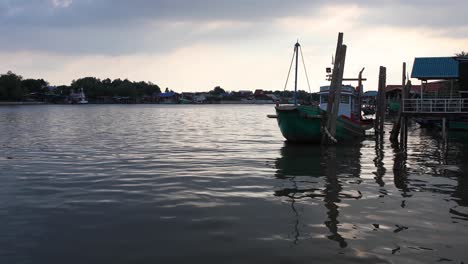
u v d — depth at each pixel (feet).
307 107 84.79
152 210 36.29
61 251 27.30
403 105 90.48
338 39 80.33
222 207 37.32
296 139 88.22
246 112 346.33
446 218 34.04
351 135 98.78
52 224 32.58
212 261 25.67
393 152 76.69
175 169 57.11
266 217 34.32
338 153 74.54
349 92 98.48
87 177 50.98
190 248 27.68
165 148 82.17
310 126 85.20
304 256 26.30
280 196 41.42
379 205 37.88
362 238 29.37
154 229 31.37
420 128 145.18
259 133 122.01
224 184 47.09
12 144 88.53
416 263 25.23
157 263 25.44
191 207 37.27
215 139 102.06
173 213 35.42
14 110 351.67
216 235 30.07
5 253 26.96
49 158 67.41
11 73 577.84
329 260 25.70
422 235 29.96
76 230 31.19
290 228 31.55
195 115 271.49
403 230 31.01
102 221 33.30
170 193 42.50
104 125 157.69
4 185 46.39
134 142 93.86
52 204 38.32
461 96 102.94
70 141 95.45
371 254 26.55
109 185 46.29
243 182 48.24
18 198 40.52
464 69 102.17
